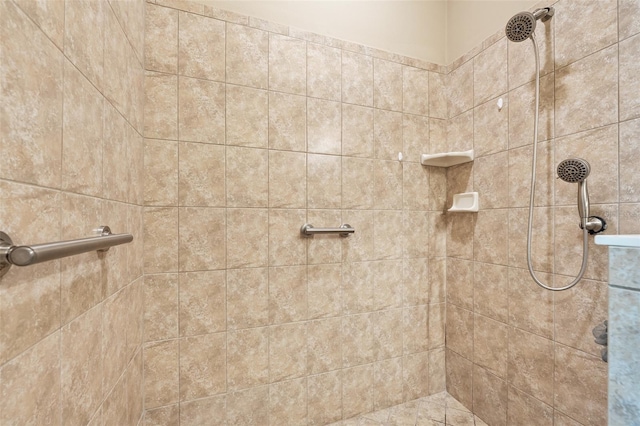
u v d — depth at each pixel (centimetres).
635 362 48
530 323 118
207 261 117
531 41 118
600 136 97
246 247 122
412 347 153
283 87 128
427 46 158
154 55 110
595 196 98
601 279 96
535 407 116
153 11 110
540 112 115
